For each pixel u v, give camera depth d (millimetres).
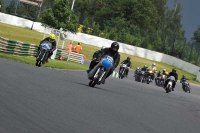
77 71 55344
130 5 184125
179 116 23969
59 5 108500
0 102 15711
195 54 133375
